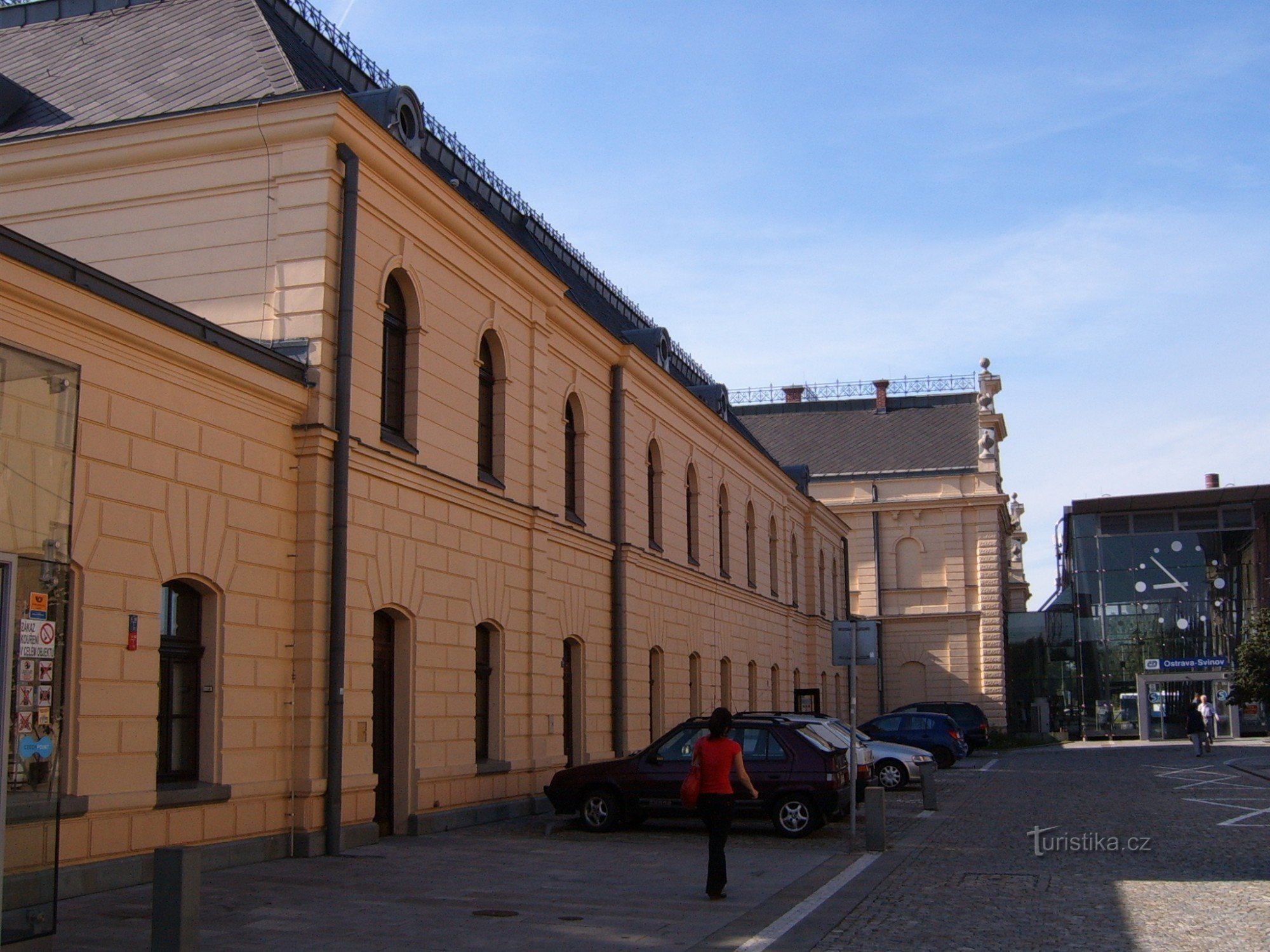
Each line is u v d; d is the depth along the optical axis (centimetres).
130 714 1245
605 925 1089
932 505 6147
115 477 1241
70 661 1178
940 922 1098
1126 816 2064
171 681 1352
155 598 1288
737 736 1836
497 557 2027
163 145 1631
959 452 6322
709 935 1042
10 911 856
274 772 1465
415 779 1744
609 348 2600
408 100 1798
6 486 877
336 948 977
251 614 1441
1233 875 1371
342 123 1578
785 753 1805
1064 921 1096
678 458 3112
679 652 3017
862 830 1862
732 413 3816
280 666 1487
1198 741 4047
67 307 1170
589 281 3097
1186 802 2342
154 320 1277
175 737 1352
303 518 1528
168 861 775
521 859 1510
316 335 1552
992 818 2070
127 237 1650
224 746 1381
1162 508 5769
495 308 2061
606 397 2631
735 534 3641
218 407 1398
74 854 1173
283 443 1516
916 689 6075
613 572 2616
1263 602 5584
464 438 1927
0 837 841
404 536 1725
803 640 4466
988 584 6044
